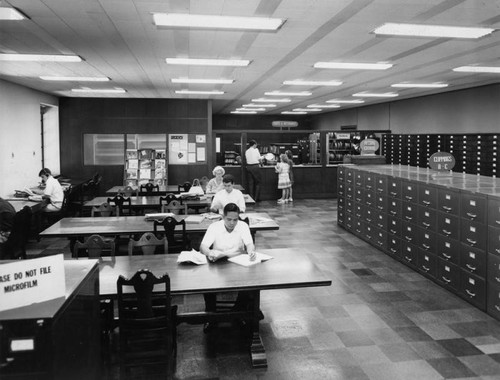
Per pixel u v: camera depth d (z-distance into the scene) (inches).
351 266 270.5
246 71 366.0
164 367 148.8
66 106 547.5
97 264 84.0
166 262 166.2
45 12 193.0
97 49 270.5
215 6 184.9
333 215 462.3
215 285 138.7
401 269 263.9
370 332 176.2
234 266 159.6
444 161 301.6
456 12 196.5
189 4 182.1
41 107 534.6
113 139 557.9
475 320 187.9
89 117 552.1
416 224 257.0
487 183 236.2
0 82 382.6
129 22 209.0
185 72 365.1
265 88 495.8
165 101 565.6
